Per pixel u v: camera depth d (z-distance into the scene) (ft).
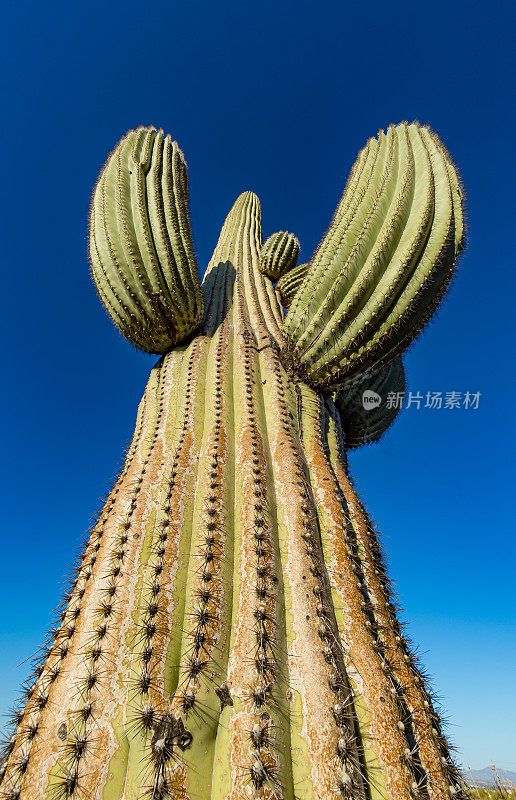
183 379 19.20
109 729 9.20
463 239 17.80
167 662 10.31
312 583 11.92
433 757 10.09
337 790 8.50
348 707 9.86
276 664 10.19
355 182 20.03
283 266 30.14
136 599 11.41
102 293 20.38
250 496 13.85
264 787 8.36
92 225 21.17
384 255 17.07
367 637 11.62
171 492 14.07
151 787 8.32
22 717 9.69
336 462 17.48
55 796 8.21
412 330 18.11
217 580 11.74
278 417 17.24
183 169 23.54
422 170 18.40
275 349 20.80
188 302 20.21
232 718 9.30
